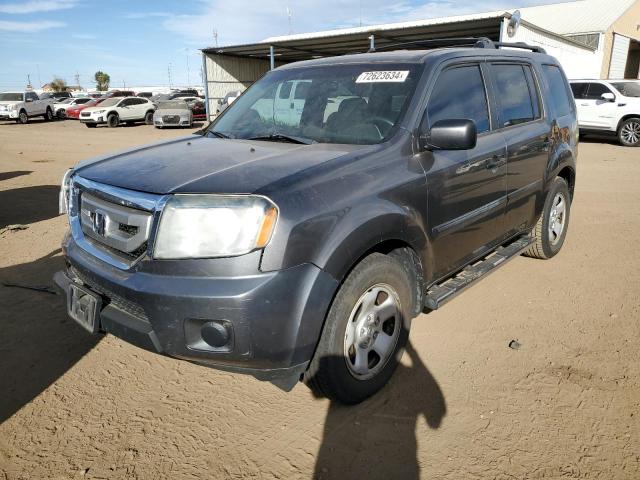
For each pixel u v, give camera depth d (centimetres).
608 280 460
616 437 258
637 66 3547
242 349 234
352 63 369
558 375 313
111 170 289
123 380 313
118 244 259
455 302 418
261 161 274
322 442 259
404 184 291
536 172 441
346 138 321
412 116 312
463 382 307
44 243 573
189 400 293
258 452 252
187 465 244
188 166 275
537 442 256
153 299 237
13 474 238
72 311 289
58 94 4466
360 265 269
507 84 412
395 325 297
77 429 269
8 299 420
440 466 242
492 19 1744
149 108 2761
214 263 232
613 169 1070
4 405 288
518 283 455
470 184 347
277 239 233
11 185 953
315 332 247
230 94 2562
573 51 2327
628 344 348
